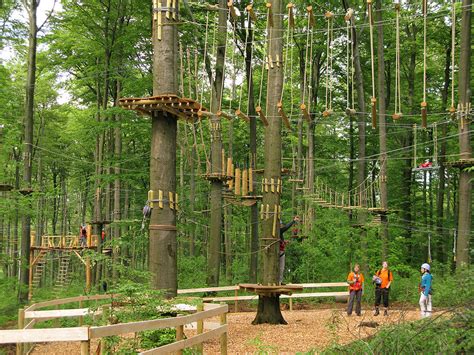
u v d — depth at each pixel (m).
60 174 42.59
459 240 18.58
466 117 18.48
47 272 35.16
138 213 29.28
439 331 6.94
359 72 25.44
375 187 24.45
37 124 36.94
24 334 5.68
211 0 22.88
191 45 22.48
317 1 26.88
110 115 22.48
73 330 5.64
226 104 26.89
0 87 23.45
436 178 33.78
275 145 14.51
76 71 29.22
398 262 24.27
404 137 31.20
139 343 8.38
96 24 23.75
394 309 17.70
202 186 32.75
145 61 24.80
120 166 24.25
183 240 26.77
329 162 33.78
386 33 29.44
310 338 11.56
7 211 18.02
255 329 13.04
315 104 29.14
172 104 10.36
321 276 24.69
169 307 8.80
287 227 15.08
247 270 27.84
